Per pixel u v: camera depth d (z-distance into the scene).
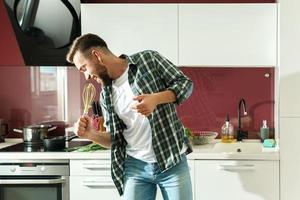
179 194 1.88
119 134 1.94
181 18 2.70
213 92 3.12
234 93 3.10
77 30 2.90
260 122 3.09
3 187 2.61
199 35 2.70
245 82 3.09
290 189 2.47
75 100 3.22
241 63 2.69
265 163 2.47
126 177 1.98
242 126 3.10
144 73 1.83
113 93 1.90
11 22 2.99
